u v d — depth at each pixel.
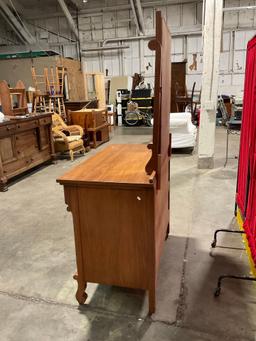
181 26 10.08
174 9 9.98
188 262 2.15
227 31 9.76
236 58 9.96
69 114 6.22
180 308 1.70
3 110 4.61
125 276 1.62
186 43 10.27
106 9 10.27
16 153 4.09
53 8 10.70
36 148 4.64
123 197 1.48
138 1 9.16
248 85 2.19
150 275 1.58
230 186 3.71
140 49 10.57
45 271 2.10
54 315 1.68
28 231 2.71
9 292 1.89
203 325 1.58
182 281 1.94
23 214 3.10
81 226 1.59
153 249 1.53
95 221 1.56
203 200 3.29
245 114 2.28
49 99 6.58
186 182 3.91
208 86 4.19
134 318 1.64
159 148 1.48
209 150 4.45
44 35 11.20
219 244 2.38
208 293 1.82
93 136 6.31
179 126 5.41
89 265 1.65
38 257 2.28
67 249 2.38
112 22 10.58
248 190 2.09
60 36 10.94
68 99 8.59
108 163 1.78
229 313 1.65
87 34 10.91
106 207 1.52
